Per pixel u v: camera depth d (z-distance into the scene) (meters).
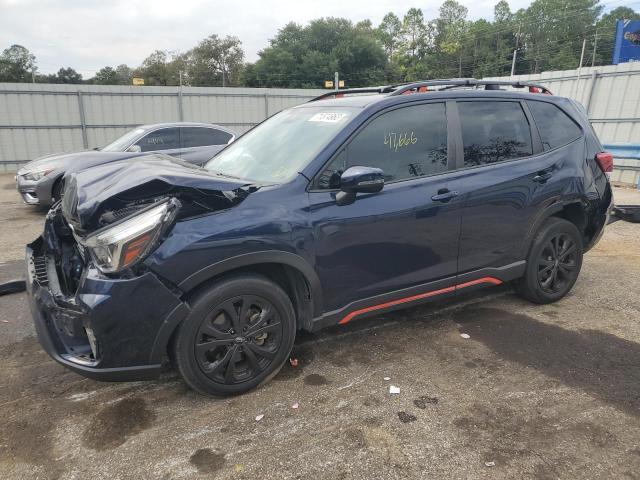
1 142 16.03
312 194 3.00
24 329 3.93
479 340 3.70
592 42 83.81
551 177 4.01
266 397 2.98
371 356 3.47
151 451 2.52
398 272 3.37
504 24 94.50
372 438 2.60
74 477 2.35
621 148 11.49
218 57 84.75
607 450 2.49
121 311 2.52
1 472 2.38
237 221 2.75
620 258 5.80
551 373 3.22
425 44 97.06
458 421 2.73
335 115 3.41
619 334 3.79
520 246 3.99
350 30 74.69
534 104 4.12
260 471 2.37
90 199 2.74
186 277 2.63
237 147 3.97
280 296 2.99
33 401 2.96
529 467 2.38
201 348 2.77
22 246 6.60
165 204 2.59
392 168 3.31
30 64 81.62
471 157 3.66
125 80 90.75
